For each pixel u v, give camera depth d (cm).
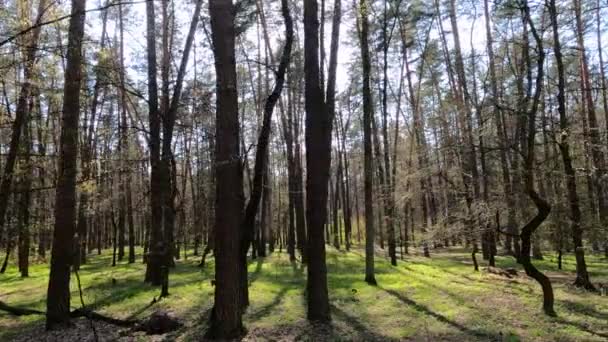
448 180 1830
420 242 1867
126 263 2864
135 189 3120
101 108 2786
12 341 1032
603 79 2366
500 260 2602
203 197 3027
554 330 996
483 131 1437
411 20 2562
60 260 1118
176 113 1912
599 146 1309
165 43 1848
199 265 2403
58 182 1124
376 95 3153
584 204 1491
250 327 1034
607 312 1152
